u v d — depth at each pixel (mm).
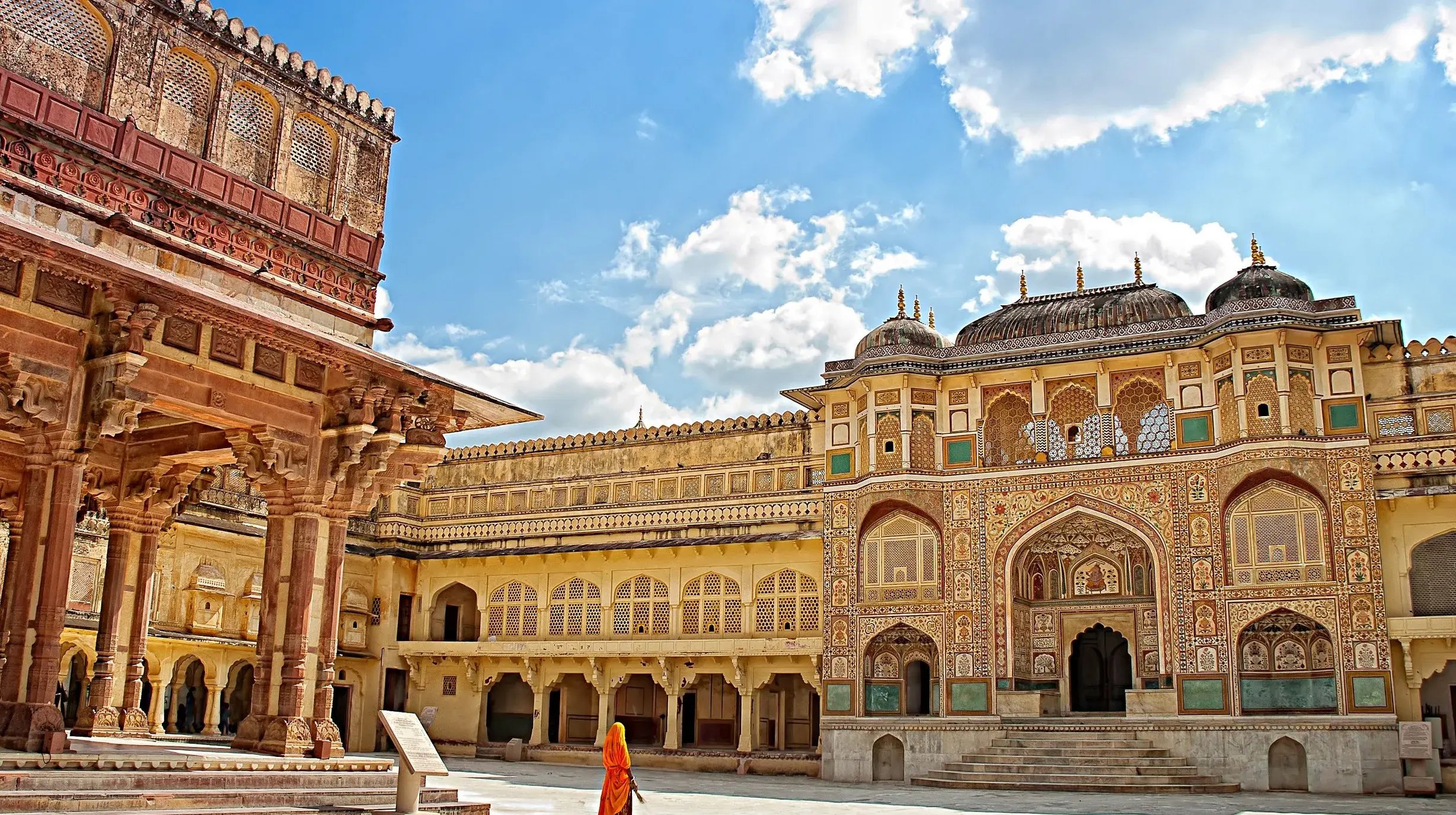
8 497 10898
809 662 21141
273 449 9961
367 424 10234
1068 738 18297
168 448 11375
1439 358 18094
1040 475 19531
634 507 23375
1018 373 20016
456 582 24828
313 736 9930
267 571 10320
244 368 9750
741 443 22906
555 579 23812
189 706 21703
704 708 23672
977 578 19516
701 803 13414
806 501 21812
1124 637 20188
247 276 10438
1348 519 17531
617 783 8336
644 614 22875
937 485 20141
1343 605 17281
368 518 24812
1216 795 16109
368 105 12008
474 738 23609
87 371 8648
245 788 8617
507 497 24984
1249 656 18078
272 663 10062
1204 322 19047
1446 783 16562
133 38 9844
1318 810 13531
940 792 16375
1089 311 20484
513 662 23656
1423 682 17906
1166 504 18688
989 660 19125
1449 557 17781
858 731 19672
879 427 20594
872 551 20406
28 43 9164
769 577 22031
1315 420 18016
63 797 7215
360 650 23797
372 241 11773
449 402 11117
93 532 18031
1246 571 17969
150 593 11781
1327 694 17406
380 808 8758
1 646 8891
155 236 9711
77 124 9305
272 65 11008
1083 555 20000
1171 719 17844
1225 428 18500
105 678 11156
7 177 8758
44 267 8078
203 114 10414
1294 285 18656
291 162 11188
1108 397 19531
